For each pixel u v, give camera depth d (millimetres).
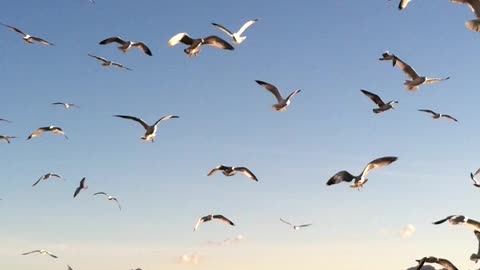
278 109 35719
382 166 22938
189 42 30438
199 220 36250
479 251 24953
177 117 37469
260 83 36094
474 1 25312
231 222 36531
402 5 26219
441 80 34844
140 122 36719
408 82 35469
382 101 37719
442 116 44625
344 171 22984
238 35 31188
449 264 26656
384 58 35750
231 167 36531
